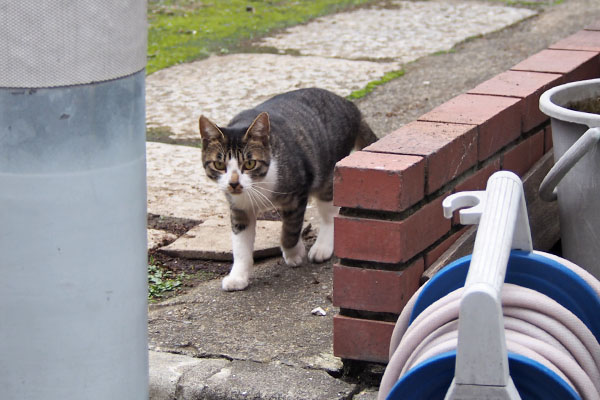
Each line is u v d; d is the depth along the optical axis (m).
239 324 4.98
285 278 5.69
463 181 4.72
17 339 3.21
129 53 3.15
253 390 4.20
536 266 3.15
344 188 4.10
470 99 5.36
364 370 4.38
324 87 10.00
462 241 4.71
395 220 4.10
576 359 2.96
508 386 2.41
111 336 3.32
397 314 4.20
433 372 2.69
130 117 3.21
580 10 14.06
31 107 2.98
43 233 3.10
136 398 3.52
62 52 2.96
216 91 10.03
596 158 4.29
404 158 4.20
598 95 4.97
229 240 6.23
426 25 13.42
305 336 4.78
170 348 4.70
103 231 3.20
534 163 5.71
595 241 4.47
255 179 5.61
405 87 9.95
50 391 3.27
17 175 3.04
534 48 11.64
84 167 3.09
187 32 13.12
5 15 2.89
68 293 3.18
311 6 15.27
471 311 2.38
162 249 6.16
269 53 11.79
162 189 7.28
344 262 4.26
